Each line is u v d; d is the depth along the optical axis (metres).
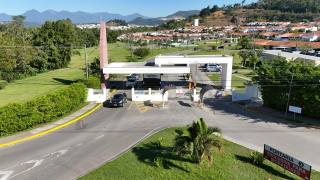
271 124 36.47
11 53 65.31
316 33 141.62
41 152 27.58
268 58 77.50
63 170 24.28
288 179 23.50
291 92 39.16
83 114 39.66
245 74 71.81
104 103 45.44
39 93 53.59
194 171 23.83
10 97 50.81
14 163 25.34
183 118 38.41
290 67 40.97
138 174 23.33
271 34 157.00
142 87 56.88
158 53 119.44
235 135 32.62
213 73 73.94
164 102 46.38
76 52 118.31
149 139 30.34
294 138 32.09
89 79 51.22
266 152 25.88
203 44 153.75
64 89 40.34
